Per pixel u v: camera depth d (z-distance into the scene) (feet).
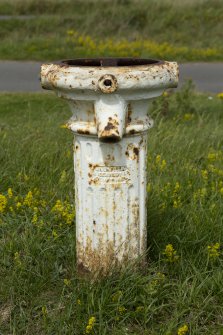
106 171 10.58
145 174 11.09
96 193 10.68
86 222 10.97
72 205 14.20
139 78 9.73
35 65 45.78
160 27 55.57
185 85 28.53
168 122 23.50
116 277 11.08
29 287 11.35
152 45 50.14
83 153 10.63
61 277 11.85
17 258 11.84
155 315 10.77
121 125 9.82
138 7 58.34
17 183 15.83
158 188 15.05
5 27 55.11
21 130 21.03
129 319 10.64
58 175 16.55
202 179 16.11
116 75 9.64
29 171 16.55
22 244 12.64
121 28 55.16
